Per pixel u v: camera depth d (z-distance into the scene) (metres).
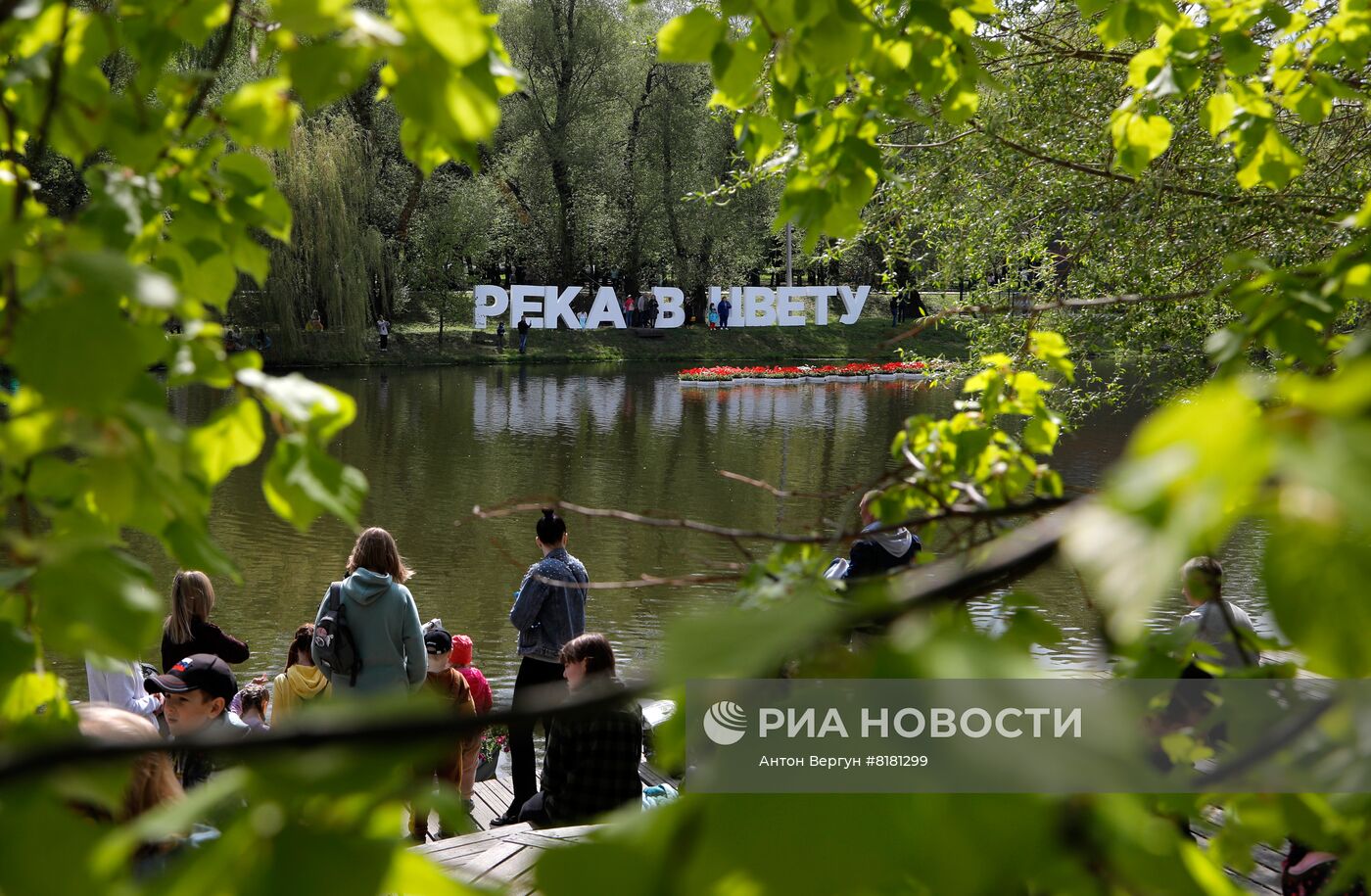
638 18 32.81
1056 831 0.50
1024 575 0.69
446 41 1.10
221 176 1.53
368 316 39.22
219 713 3.87
